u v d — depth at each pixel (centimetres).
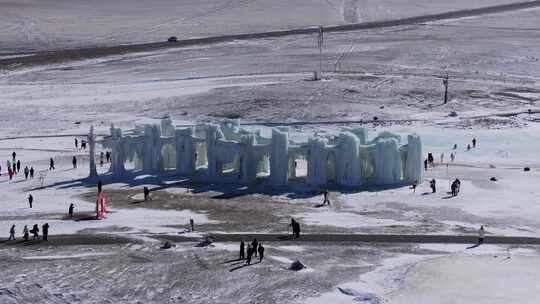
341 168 10225
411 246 7488
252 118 15562
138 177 10931
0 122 15712
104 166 11806
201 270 6781
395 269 6738
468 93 17625
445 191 9831
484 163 11881
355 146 10156
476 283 6406
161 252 7325
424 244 7556
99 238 7825
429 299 6050
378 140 10369
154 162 11200
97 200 8850
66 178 10994
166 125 11594
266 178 10644
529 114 15650
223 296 6178
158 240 7756
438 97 17238
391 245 7531
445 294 6156
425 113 15825
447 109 16162
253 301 6053
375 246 7506
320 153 10225
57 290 6269
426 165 11431
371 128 14488
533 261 7000
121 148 11150
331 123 15025
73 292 6228
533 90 18162
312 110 15962
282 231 8069
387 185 10200
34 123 15588
